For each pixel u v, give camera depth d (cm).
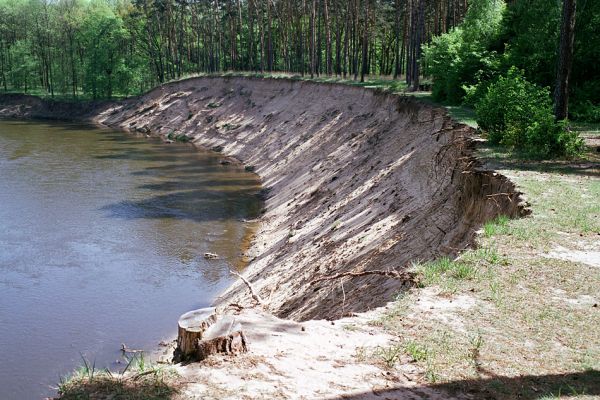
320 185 2920
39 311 1864
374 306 1120
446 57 3072
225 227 2795
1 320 1795
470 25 3362
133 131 6675
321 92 4844
